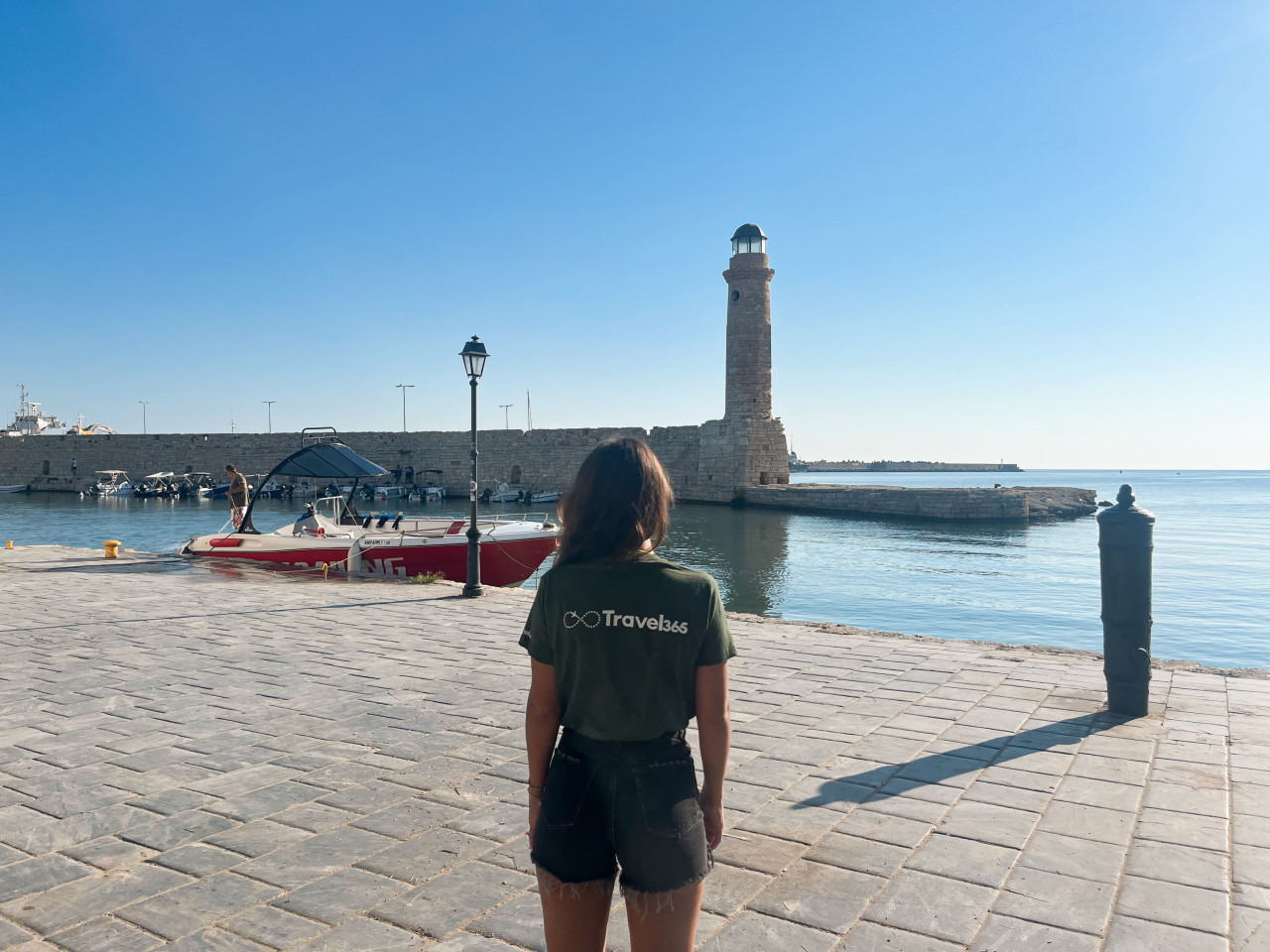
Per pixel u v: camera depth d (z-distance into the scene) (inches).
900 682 279.0
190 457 2842.0
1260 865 147.7
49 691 270.7
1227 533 1919.3
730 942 124.2
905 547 1395.2
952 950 122.0
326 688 274.4
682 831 77.7
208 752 211.3
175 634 369.7
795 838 160.2
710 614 80.5
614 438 88.0
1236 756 202.7
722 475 2187.5
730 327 2148.1
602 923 80.7
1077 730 224.8
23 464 3029.0
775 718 238.2
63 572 602.5
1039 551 1350.9
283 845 157.8
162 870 147.9
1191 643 737.0
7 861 151.4
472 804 177.5
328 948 123.0
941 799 178.4
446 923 130.0
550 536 641.6
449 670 299.4
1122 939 124.6
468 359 484.1
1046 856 151.9
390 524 726.5
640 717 79.0
